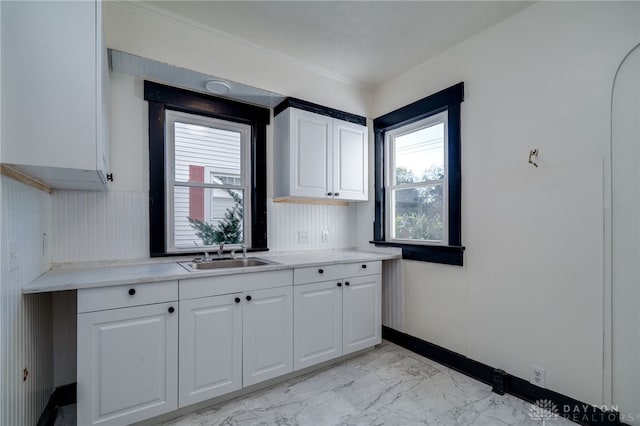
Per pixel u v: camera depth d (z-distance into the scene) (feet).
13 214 3.90
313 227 9.52
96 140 4.18
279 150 8.47
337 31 7.22
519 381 6.25
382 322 9.52
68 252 5.98
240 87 7.39
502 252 6.59
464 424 5.39
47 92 3.90
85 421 4.67
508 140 6.53
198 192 7.75
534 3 6.14
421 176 8.87
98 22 4.23
